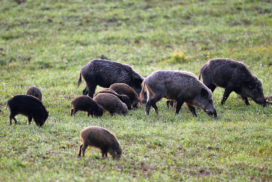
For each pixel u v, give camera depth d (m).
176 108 42.47
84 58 69.19
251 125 38.28
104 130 28.50
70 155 29.14
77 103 39.50
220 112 44.28
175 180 26.03
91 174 25.61
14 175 24.89
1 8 94.38
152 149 31.64
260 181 26.78
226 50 69.19
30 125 35.69
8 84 55.22
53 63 67.06
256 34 74.94
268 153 31.56
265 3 92.25
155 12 91.06
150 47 74.25
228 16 86.44
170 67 63.28
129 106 44.59
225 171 28.11
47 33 81.50
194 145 32.84
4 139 31.80
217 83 46.72
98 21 87.69
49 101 46.97
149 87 41.72
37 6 96.31
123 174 26.08
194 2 95.81
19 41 76.75
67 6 96.25
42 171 25.81
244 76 45.62
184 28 82.12
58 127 35.72
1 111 41.91
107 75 47.66
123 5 96.12
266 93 50.22
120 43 76.38
